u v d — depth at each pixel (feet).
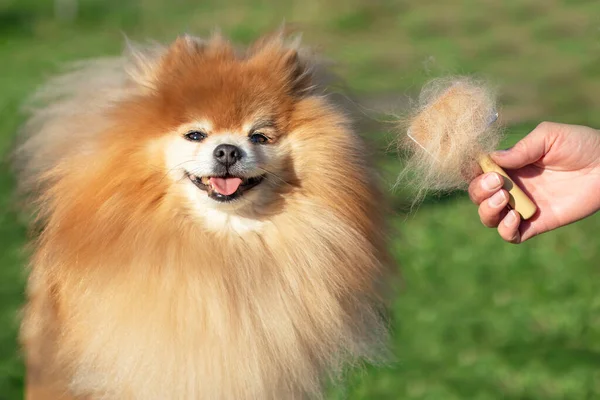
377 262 3.91
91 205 3.76
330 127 3.86
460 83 3.61
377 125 4.04
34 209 4.00
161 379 3.75
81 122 3.92
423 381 4.57
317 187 3.84
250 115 3.80
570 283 5.27
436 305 5.11
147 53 4.00
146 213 3.77
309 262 3.83
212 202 3.77
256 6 14.58
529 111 8.42
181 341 3.75
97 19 14.98
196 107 3.77
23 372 4.57
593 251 5.60
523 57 10.78
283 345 3.81
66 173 3.84
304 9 13.92
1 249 5.38
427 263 5.45
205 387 3.76
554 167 3.69
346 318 3.87
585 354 4.70
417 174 3.63
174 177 3.77
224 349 3.76
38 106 4.19
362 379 4.51
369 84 8.91
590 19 12.53
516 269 5.41
